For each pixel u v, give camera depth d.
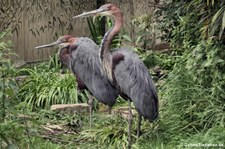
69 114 13.88
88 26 20.50
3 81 9.26
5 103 9.34
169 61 16.09
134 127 11.71
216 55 11.33
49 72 16.69
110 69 10.90
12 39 18.81
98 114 13.70
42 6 19.66
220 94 11.32
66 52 13.00
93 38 19.94
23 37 19.12
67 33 20.31
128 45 18.53
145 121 11.86
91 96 12.77
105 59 10.88
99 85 12.14
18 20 19.00
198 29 12.26
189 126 11.22
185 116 11.45
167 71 15.35
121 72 10.79
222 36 11.49
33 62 19.31
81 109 13.98
